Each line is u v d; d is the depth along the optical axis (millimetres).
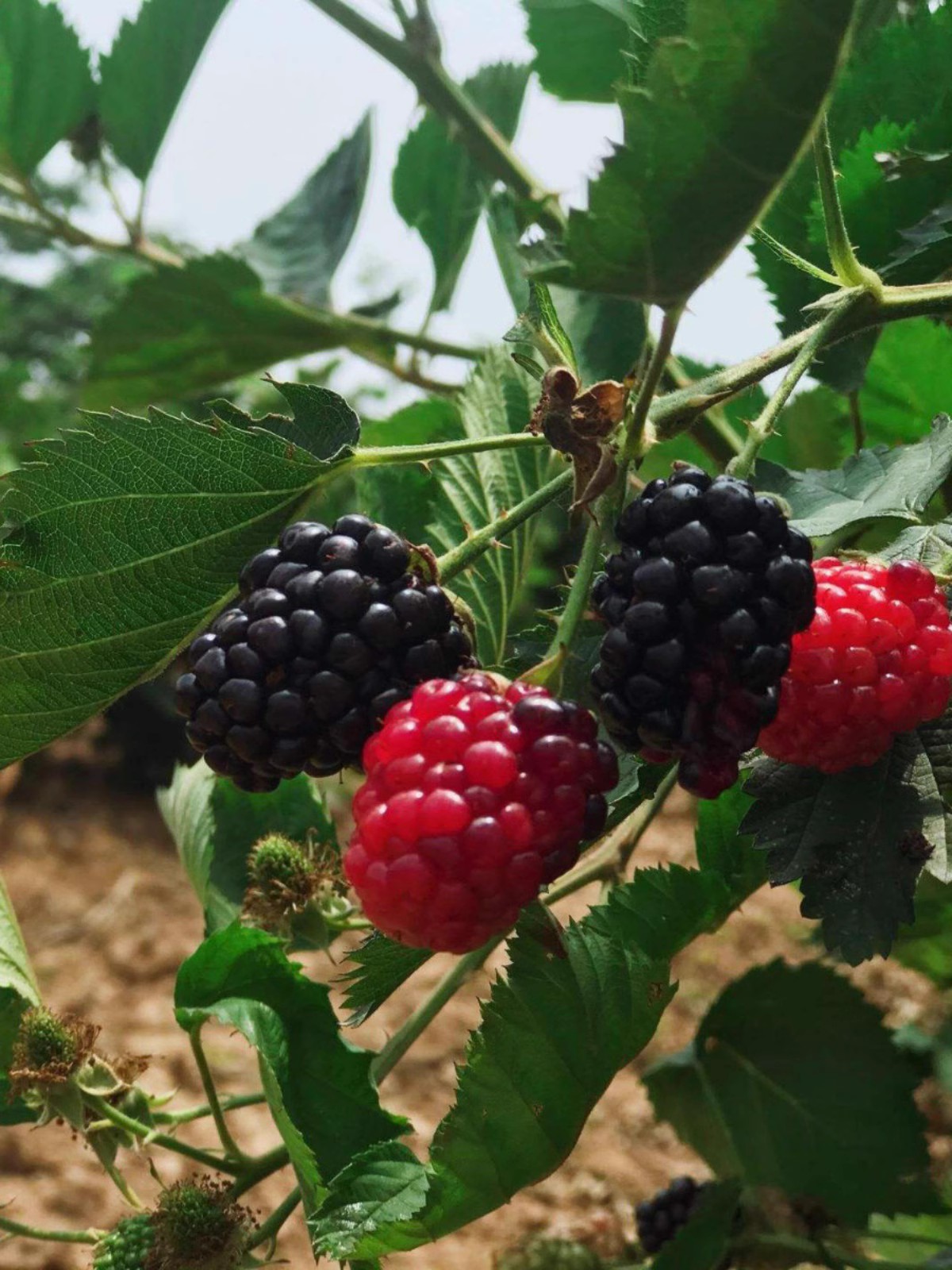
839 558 156
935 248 184
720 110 119
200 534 162
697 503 130
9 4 328
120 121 344
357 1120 189
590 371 202
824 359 225
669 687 129
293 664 139
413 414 289
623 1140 520
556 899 207
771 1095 250
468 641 143
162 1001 713
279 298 341
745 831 154
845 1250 244
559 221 253
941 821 148
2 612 161
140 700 1085
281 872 211
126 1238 193
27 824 1008
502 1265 263
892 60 217
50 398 1333
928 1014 502
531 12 279
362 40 286
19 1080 201
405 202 332
